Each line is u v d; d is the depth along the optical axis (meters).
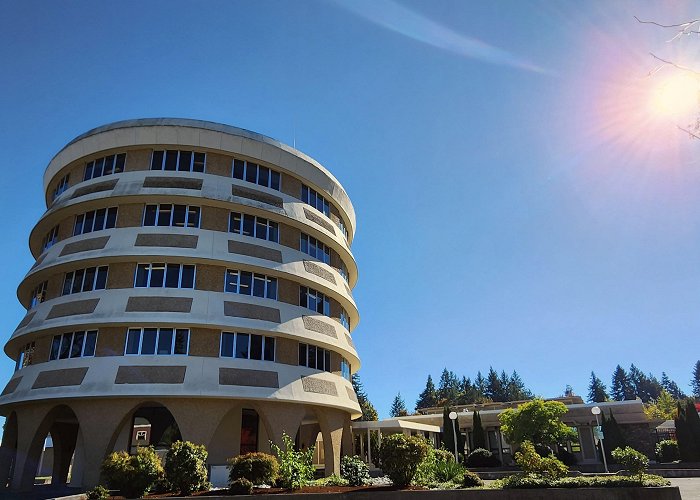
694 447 42.25
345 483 21.53
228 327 26.88
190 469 18.52
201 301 27.09
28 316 28.77
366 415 80.31
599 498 17.94
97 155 31.19
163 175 29.64
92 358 25.39
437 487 19.95
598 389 136.50
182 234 28.34
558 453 44.81
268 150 32.75
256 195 31.22
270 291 30.08
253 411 30.42
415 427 43.16
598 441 47.28
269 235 31.56
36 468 25.41
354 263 39.75
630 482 18.52
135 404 24.83
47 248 31.38
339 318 35.56
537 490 18.27
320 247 35.31
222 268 28.62
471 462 44.38
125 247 27.34
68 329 26.36
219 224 29.58
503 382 146.75
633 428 47.03
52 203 32.75
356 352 35.62
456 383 144.75
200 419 25.12
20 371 27.66
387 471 19.84
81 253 27.64
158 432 28.45
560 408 44.69
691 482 30.69
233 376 26.23
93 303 26.45
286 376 28.22
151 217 28.84
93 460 23.67
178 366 25.47
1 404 26.41
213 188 29.81
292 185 34.12
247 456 20.22
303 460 21.69
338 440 31.58
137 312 25.95
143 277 27.38
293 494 17.80
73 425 34.06
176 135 30.55
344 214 40.03
